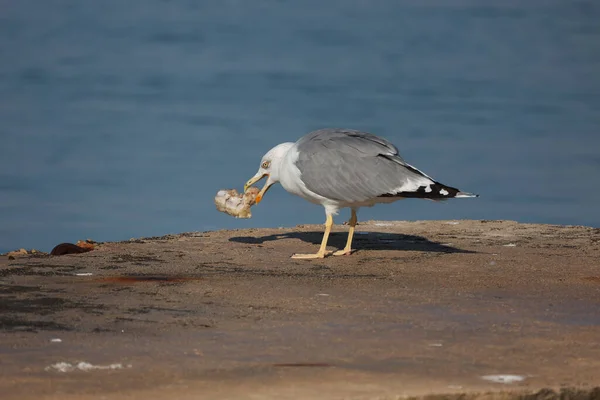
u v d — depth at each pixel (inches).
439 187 666.2
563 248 722.2
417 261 659.4
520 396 359.3
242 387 356.2
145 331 440.5
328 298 522.9
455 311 494.3
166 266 627.2
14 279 567.8
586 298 533.6
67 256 665.0
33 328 442.6
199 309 490.0
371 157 681.0
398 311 492.1
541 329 456.8
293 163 700.0
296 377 369.4
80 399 341.7
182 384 358.9
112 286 549.0
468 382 368.2
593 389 366.6
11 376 366.6
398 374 376.2
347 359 396.8
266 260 662.5
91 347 410.3
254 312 484.7
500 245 737.6
